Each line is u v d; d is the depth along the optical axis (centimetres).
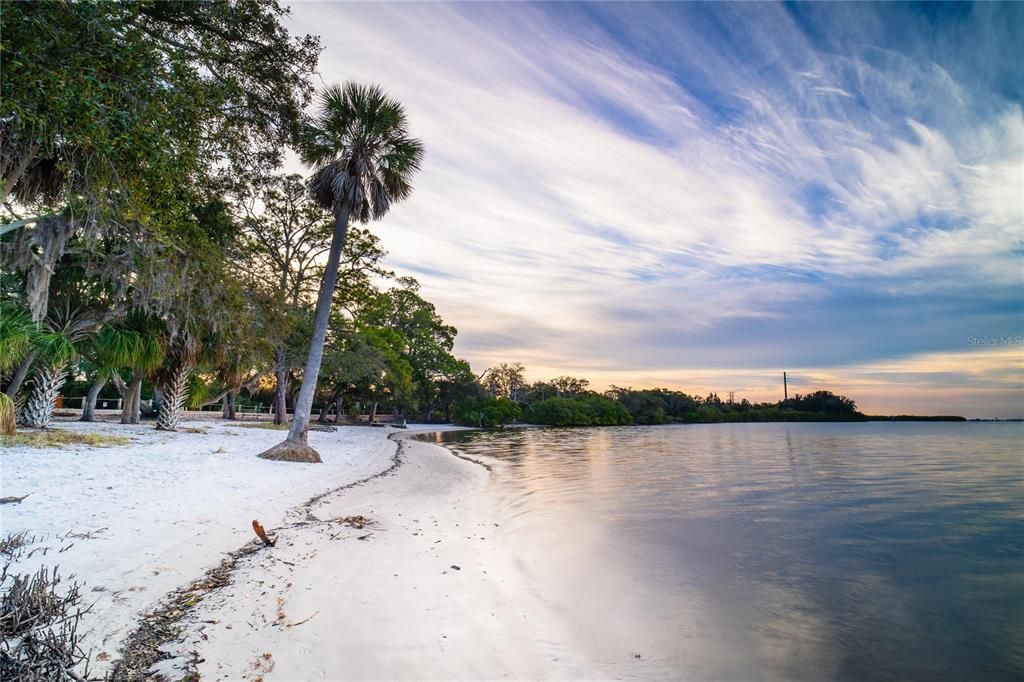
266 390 5403
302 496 913
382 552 607
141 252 1380
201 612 395
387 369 3803
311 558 555
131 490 776
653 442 3728
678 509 1052
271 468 1213
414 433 4359
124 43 666
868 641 452
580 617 474
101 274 1430
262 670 321
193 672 310
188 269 1531
